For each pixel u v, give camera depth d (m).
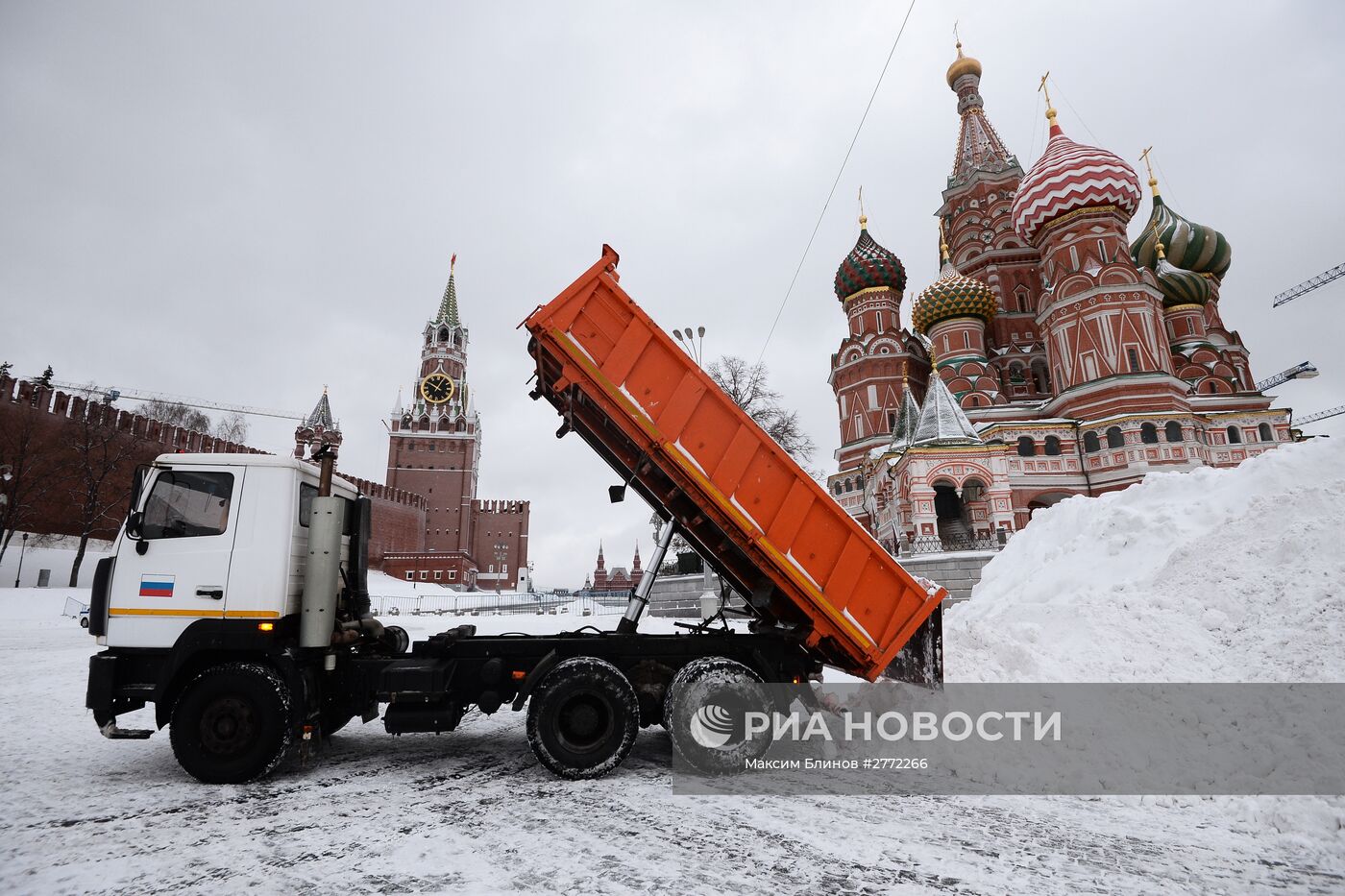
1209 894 3.54
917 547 27.89
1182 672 6.37
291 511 5.97
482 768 5.98
